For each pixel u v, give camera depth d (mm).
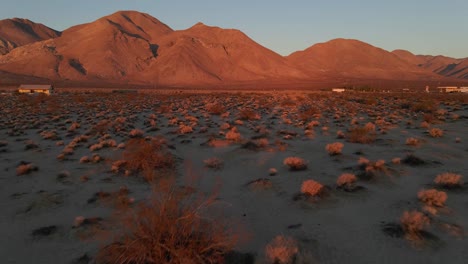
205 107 45281
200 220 7266
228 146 18078
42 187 11414
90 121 30172
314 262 6492
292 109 43062
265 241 7371
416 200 9469
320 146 17984
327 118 32375
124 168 13125
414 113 36000
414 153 15500
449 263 6441
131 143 16391
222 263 6211
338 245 7145
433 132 20422
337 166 13477
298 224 8242
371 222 8227
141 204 7430
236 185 11594
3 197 10484
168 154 14820
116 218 8211
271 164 14234
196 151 17203
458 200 9555
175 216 6391
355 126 25516
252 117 31203
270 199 10055
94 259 6582
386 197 9906
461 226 7871
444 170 12734
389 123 26688
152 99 68500
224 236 6695
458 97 61906
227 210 9203
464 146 17359
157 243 5855
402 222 7770
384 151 16328
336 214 8758
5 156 16469
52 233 7914
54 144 19531
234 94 94375
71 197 10375
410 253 6789
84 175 12625
